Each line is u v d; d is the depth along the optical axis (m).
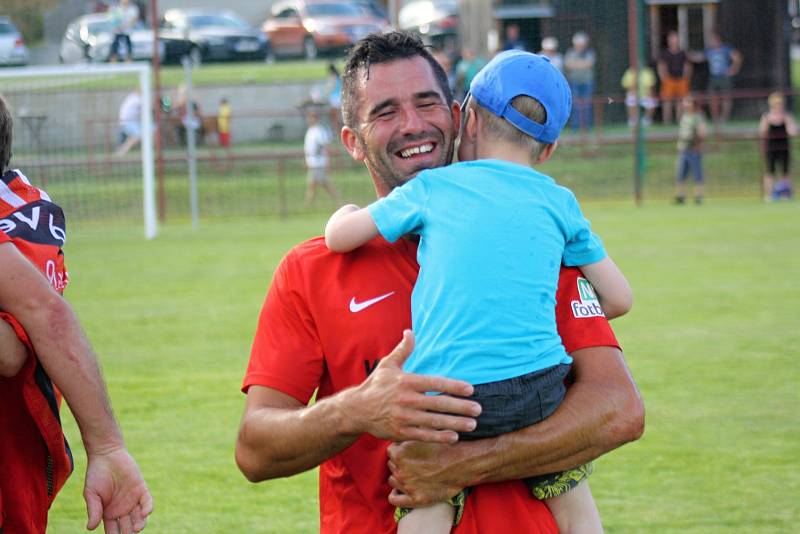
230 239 26.67
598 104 34.91
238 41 48.84
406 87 4.54
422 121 4.54
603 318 4.45
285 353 4.42
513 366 4.11
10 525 4.29
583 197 33.78
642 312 16.00
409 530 4.12
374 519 4.35
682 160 32.19
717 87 41.03
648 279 19.00
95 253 24.31
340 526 4.43
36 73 25.61
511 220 4.23
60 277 4.47
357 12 51.22
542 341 4.19
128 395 11.80
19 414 4.29
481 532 4.18
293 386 4.41
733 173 35.56
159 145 30.84
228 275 20.59
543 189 4.37
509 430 4.11
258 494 8.74
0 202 4.37
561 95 4.45
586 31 38.34
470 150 4.62
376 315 4.35
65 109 32.91
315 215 32.38
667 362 12.86
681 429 10.19
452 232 4.22
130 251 24.58
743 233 25.03
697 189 32.41
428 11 49.81
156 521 8.07
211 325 15.76
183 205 32.59
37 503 4.37
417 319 4.25
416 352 4.21
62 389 4.23
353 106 4.62
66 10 49.66
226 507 8.41
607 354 4.38
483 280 4.15
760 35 42.44
